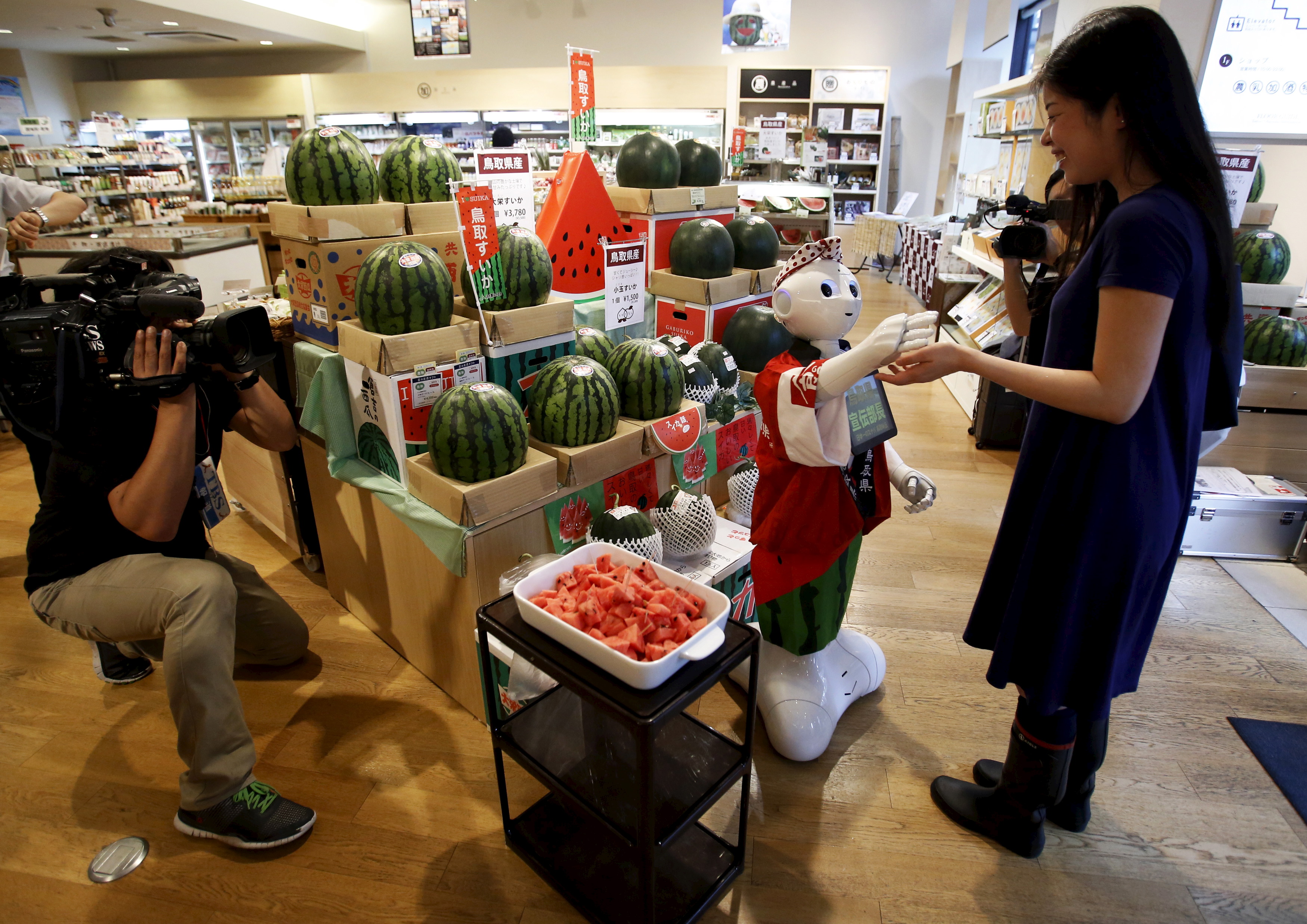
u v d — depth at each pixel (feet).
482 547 6.18
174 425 5.30
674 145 9.48
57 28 28.43
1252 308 10.48
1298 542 9.57
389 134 33.17
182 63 36.32
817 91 31.68
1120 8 3.91
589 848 5.45
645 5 32.78
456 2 27.55
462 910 5.23
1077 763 5.66
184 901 5.30
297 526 9.26
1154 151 3.89
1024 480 4.76
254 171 35.35
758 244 9.20
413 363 6.39
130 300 5.14
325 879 5.47
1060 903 5.27
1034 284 5.70
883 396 6.07
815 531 5.89
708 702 7.30
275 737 6.78
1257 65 9.59
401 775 6.39
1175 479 4.40
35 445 6.12
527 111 31.94
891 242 29.22
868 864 5.58
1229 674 7.64
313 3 32.58
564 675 4.35
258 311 5.57
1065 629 4.54
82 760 6.61
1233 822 5.96
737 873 5.26
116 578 5.67
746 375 8.60
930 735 6.88
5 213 11.86
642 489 7.49
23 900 5.32
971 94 26.55
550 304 7.07
